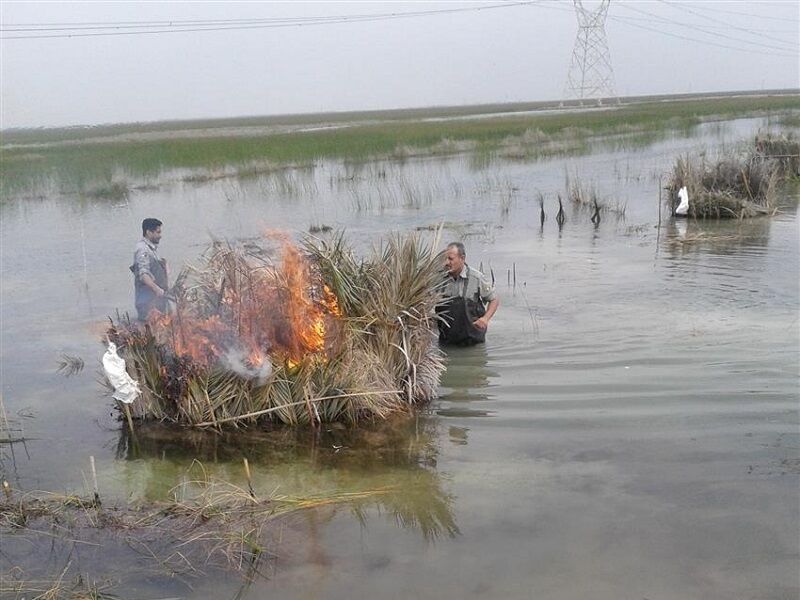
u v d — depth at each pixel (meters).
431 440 6.00
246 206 20.28
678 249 12.73
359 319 6.85
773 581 3.94
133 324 7.46
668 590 3.90
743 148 26.05
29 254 14.45
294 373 6.57
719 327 8.40
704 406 6.28
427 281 7.05
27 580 4.20
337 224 16.78
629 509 4.72
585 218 16.69
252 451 5.98
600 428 5.97
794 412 6.09
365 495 5.13
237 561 4.36
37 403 7.05
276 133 57.78
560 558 4.23
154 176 27.81
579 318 9.01
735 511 4.64
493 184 23.20
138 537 4.64
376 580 4.11
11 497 5.18
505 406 6.54
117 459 5.86
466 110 133.00
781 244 12.74
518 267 11.89
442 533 4.58
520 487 5.09
